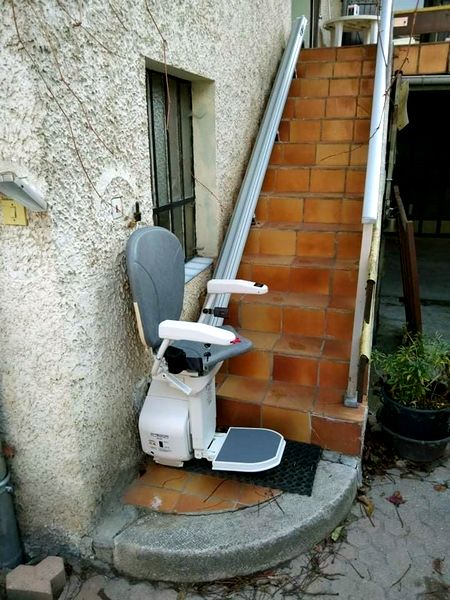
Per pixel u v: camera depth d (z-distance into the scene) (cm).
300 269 289
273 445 216
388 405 262
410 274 391
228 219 312
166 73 212
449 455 264
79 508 186
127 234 194
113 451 200
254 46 342
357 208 315
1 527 184
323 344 264
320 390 251
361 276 211
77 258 166
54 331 165
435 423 248
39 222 153
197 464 224
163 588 185
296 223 324
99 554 190
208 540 185
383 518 218
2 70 142
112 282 187
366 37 535
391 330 471
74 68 154
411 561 196
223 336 172
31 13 136
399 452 260
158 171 248
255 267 297
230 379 263
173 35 216
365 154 341
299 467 221
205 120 275
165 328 178
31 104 142
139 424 207
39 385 173
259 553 187
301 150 353
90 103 164
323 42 667
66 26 149
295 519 195
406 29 494
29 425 179
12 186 138
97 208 173
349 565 194
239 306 280
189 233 290
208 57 256
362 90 381
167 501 204
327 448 235
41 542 196
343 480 215
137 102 192
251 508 200
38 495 189
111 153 178
